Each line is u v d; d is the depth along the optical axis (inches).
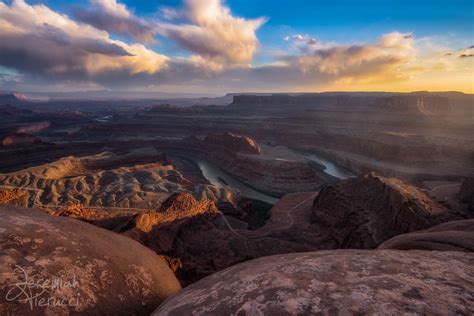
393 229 2046.0
